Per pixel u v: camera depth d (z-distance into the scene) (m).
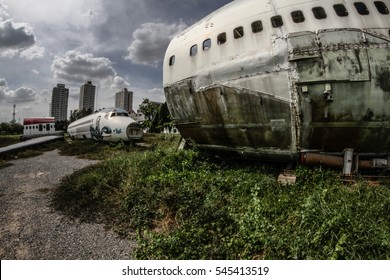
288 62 9.27
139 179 10.52
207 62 11.33
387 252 5.19
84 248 6.62
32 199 10.23
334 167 9.80
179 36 13.61
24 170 15.66
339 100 8.91
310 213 6.52
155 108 48.19
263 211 7.42
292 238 6.02
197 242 6.34
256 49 9.97
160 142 26.61
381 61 8.73
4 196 10.70
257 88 9.91
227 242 6.31
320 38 9.09
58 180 13.08
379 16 9.26
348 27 9.11
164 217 7.91
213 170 12.36
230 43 10.70
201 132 12.81
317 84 9.00
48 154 23.16
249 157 11.84
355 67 8.71
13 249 6.66
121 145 23.03
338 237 5.64
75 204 9.31
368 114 8.91
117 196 9.63
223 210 7.57
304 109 9.27
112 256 6.25
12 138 46.91
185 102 12.66
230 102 10.75
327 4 9.51
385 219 6.54
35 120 49.97
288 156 10.23
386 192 7.67
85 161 18.70
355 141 9.35
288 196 8.29
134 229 7.43
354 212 6.61
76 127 32.38
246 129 10.77
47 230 7.60
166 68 13.59
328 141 9.52
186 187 9.29
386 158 9.66
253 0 10.87
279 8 9.95
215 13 12.41
